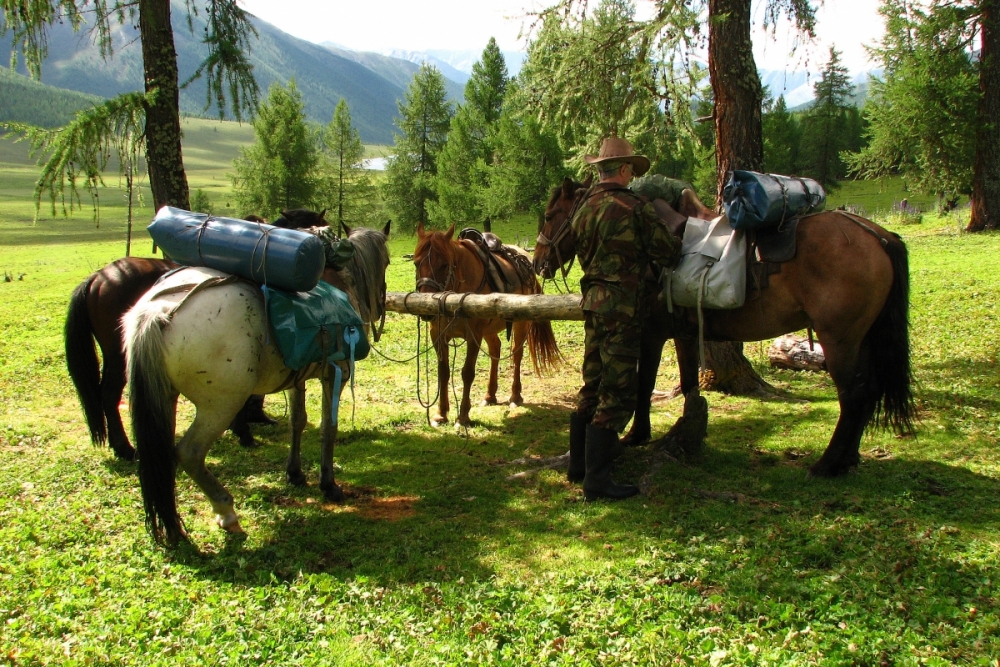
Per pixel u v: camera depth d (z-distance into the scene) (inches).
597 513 204.1
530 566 173.0
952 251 761.0
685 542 179.6
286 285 185.2
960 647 124.6
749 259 212.1
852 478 213.8
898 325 205.2
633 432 266.4
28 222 2642.7
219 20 376.5
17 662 125.2
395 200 2039.9
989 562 155.4
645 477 223.0
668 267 215.9
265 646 134.2
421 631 140.3
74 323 245.0
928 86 1014.4
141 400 171.8
